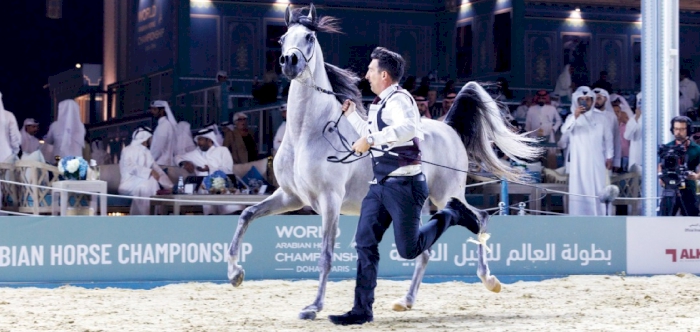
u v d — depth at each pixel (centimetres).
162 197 1541
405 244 715
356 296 751
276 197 876
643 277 1270
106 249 1113
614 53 2219
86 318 810
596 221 1284
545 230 1259
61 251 1100
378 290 1089
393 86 716
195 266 1143
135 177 1565
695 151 1489
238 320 796
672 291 1086
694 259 1324
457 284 1167
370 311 753
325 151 844
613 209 1730
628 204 1748
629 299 988
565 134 1777
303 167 841
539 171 1717
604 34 2205
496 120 977
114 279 1115
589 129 1692
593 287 1137
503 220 1241
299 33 823
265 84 1817
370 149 720
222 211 1534
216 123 1805
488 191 1664
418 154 720
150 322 783
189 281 1139
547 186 1684
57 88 1958
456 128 977
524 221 1250
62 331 727
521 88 2100
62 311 863
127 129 1758
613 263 1291
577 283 1184
